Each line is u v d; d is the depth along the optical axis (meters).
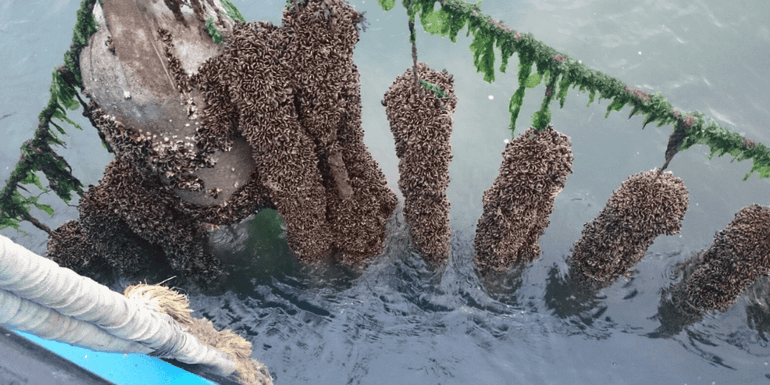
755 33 12.09
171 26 6.10
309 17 6.16
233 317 8.41
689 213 10.00
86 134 11.36
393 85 7.23
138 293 3.17
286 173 7.04
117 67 6.07
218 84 6.39
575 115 11.44
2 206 8.06
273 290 8.64
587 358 8.12
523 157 7.11
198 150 6.74
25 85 11.91
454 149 11.12
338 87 6.71
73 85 7.00
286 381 7.75
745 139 6.24
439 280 8.77
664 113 6.01
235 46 6.16
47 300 2.11
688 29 12.23
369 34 12.65
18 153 10.98
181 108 6.36
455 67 12.25
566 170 7.13
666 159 6.81
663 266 9.15
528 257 8.85
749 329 8.36
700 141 6.25
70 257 8.66
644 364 8.08
